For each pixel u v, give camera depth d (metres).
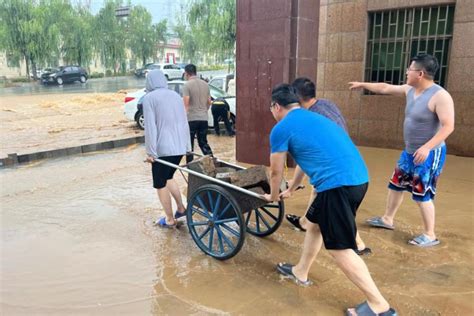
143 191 5.73
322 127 2.78
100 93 24.61
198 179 3.81
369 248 3.83
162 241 4.09
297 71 6.46
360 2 8.10
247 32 6.68
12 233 4.28
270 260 3.66
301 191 5.63
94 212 4.90
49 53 35.22
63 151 8.27
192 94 6.70
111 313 2.90
